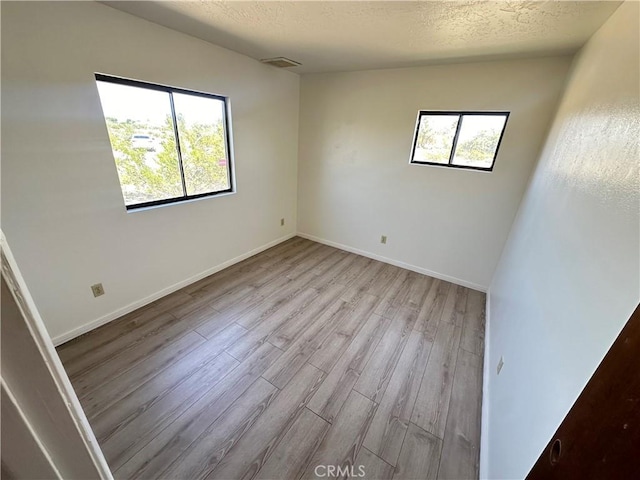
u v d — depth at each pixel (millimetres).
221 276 3172
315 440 1541
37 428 304
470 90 2689
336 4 1545
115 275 2291
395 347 2242
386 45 2213
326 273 3387
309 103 3705
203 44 2428
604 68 1304
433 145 3088
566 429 491
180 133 2539
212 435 1537
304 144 3936
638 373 381
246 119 3076
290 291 2961
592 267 855
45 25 1599
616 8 1343
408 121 3100
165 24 2076
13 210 1690
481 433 1605
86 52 1781
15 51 1529
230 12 1758
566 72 2264
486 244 3037
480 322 2592
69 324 2090
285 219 4180
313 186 4074
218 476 1365
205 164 2846
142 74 2084
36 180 1739
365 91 3260
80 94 1812
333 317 2580
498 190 2826
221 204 3076
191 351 2092
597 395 438
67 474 352
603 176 940
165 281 2711
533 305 1355
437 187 3148
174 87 2334
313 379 1915
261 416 1651
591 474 426
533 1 1380
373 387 1877
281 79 3379
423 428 1633
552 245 1312
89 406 1653
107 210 2123
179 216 2678
